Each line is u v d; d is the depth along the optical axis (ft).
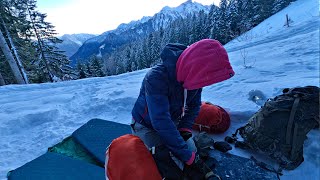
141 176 6.00
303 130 7.24
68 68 79.25
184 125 7.66
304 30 32.14
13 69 39.19
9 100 19.20
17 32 53.47
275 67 17.20
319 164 7.40
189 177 6.45
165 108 5.94
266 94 12.01
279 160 7.58
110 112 13.61
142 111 6.82
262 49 25.90
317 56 17.62
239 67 19.24
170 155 6.52
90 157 9.16
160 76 5.86
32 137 11.64
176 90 6.11
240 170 7.50
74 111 14.60
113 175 6.36
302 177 7.17
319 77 12.89
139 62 182.70
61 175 8.14
